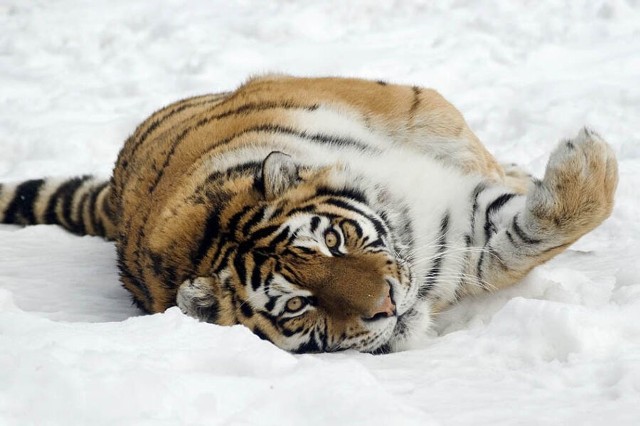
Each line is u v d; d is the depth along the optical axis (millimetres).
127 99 20438
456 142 11234
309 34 23188
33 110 19938
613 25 21438
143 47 23297
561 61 20016
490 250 9797
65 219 14805
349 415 5719
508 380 7223
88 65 22766
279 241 9117
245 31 23641
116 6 26828
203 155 10352
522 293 9844
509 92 18484
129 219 10852
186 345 7090
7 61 23344
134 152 12320
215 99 12758
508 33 21672
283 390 5988
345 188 9758
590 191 9164
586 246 12070
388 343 9125
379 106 11219
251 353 6773
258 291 9047
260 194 9461
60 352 6391
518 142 16141
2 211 15336
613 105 17156
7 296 8891
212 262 9352
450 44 21234
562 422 6199
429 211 10133
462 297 10031
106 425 5535
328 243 9188
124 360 6477
